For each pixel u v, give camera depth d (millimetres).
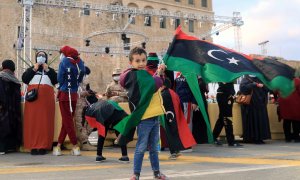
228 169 5133
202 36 34062
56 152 7227
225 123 8766
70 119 7172
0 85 7352
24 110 7555
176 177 4520
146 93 4160
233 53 7934
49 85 7539
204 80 7496
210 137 7715
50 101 7527
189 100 8219
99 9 28094
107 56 47438
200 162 6000
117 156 7078
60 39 45062
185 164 5770
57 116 8250
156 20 51438
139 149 4188
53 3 26516
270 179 4297
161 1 51688
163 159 6477
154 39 48094
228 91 8664
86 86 8711
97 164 5969
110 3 47156
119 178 4531
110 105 6254
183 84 8203
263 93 9469
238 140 10461
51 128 7523
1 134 7418
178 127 6523
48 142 7430
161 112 4242
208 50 7648
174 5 52781
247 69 7582
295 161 5891
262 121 9383
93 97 8750
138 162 4199
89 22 47125
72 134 7191
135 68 4285
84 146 8250
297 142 9914
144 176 4680
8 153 7629
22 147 7832
